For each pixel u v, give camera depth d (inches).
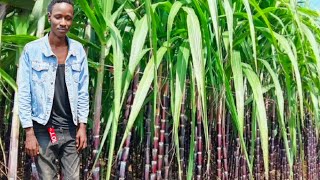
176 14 80.2
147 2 65.7
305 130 144.6
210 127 95.9
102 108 95.5
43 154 65.0
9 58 77.9
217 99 89.3
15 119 67.9
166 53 81.4
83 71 66.6
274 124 122.2
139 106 71.0
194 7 82.3
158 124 80.8
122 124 90.6
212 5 73.6
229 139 110.8
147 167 83.1
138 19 80.4
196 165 91.0
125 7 82.2
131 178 106.3
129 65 71.5
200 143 88.7
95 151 75.6
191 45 71.5
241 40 88.2
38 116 63.9
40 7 71.5
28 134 63.0
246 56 95.7
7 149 87.2
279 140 126.0
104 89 95.7
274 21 105.6
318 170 160.1
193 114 78.3
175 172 106.8
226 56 87.0
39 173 65.8
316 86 110.6
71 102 64.8
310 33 94.2
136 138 104.0
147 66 74.0
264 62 93.3
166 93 83.2
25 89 62.6
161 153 81.5
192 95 79.2
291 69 105.8
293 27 108.2
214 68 89.4
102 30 72.3
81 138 66.7
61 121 65.4
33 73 62.8
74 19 86.3
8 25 84.7
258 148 112.2
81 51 66.1
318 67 91.0
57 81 63.9
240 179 106.0
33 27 74.0
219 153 90.7
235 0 93.2
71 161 67.0
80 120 67.0
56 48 63.8
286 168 129.1
